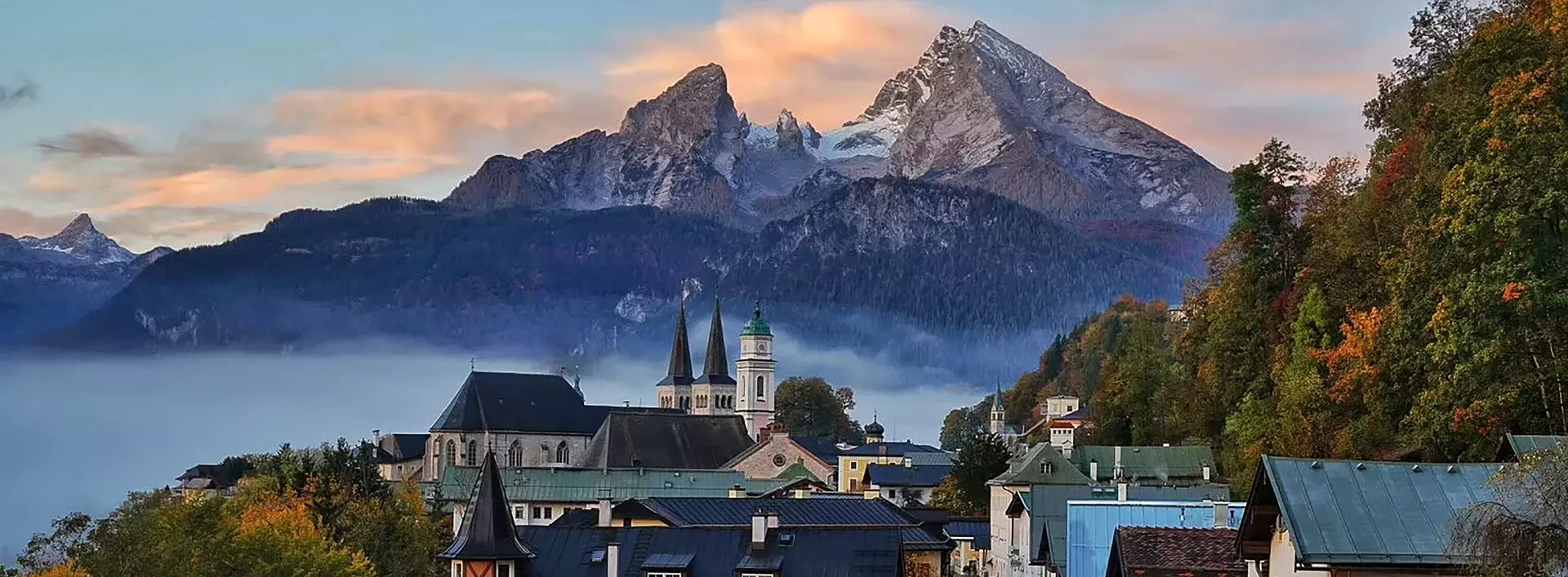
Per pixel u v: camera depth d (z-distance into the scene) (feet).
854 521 539.29
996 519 531.09
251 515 484.33
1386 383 374.22
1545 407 302.04
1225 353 535.19
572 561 395.55
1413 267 349.61
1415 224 355.97
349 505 542.57
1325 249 467.52
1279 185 527.81
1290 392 426.10
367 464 592.19
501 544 391.65
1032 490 426.51
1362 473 194.49
